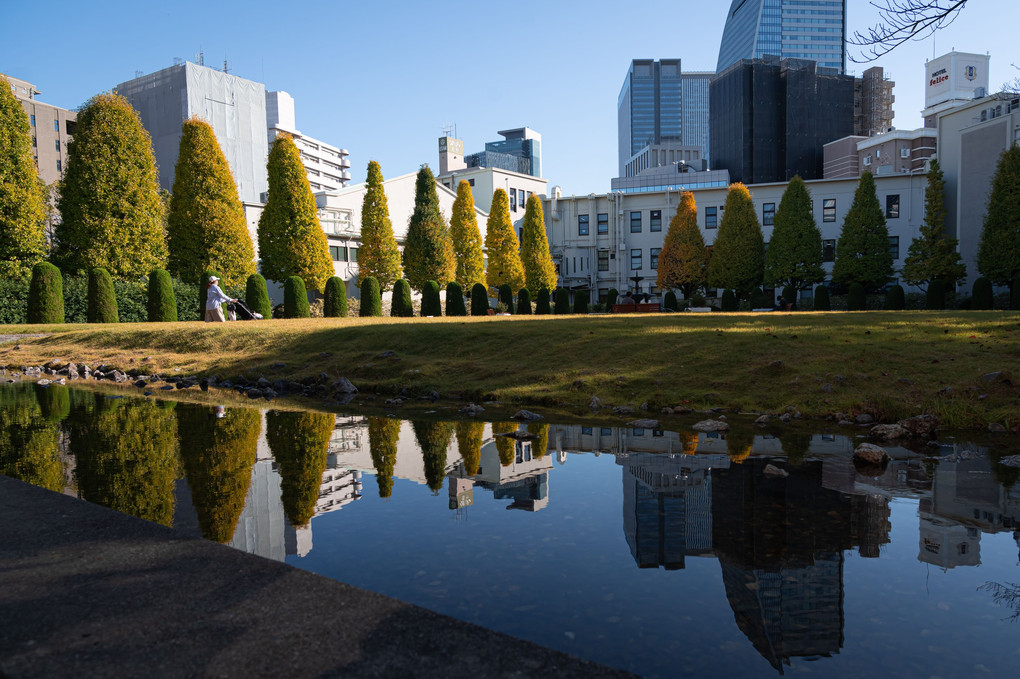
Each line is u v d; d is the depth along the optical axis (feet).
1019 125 99.30
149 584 7.85
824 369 30.01
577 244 151.12
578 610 8.71
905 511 13.61
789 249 121.29
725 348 34.53
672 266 130.31
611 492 15.24
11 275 76.02
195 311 82.74
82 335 54.24
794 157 305.73
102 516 10.62
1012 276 95.25
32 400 32.09
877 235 117.29
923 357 30.45
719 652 7.53
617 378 32.14
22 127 79.25
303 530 12.24
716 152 332.19
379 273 103.19
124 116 81.87
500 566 10.39
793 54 417.69
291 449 20.44
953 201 118.11
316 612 7.09
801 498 14.64
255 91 245.04
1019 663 7.40
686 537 11.94
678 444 21.21
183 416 27.20
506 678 5.74
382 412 28.63
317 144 313.32
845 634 8.11
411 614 7.07
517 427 24.70
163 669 5.85
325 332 48.39
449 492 15.23
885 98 304.30
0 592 7.58
